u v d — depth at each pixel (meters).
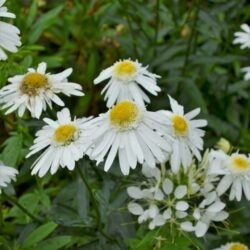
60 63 0.89
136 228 0.68
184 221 0.59
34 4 0.89
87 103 0.96
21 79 0.62
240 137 0.87
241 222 0.69
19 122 0.69
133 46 0.94
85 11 1.04
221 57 0.90
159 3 0.92
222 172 0.60
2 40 0.58
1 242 0.65
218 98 0.96
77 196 0.66
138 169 0.64
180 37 0.96
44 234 0.62
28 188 0.86
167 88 0.91
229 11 0.96
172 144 0.56
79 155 0.56
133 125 0.54
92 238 0.67
